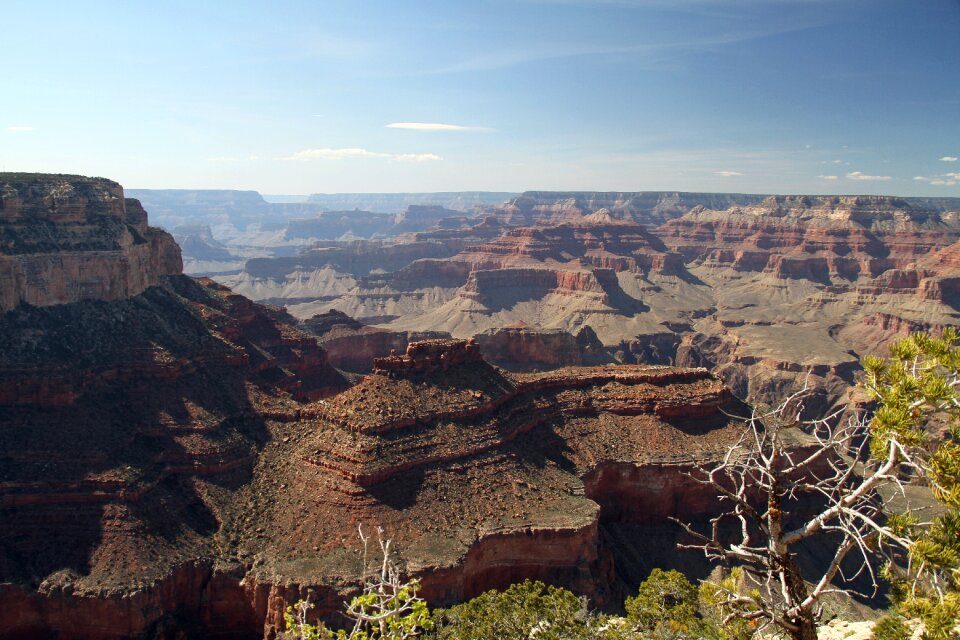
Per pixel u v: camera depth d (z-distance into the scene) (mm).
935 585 22328
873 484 23859
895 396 23703
